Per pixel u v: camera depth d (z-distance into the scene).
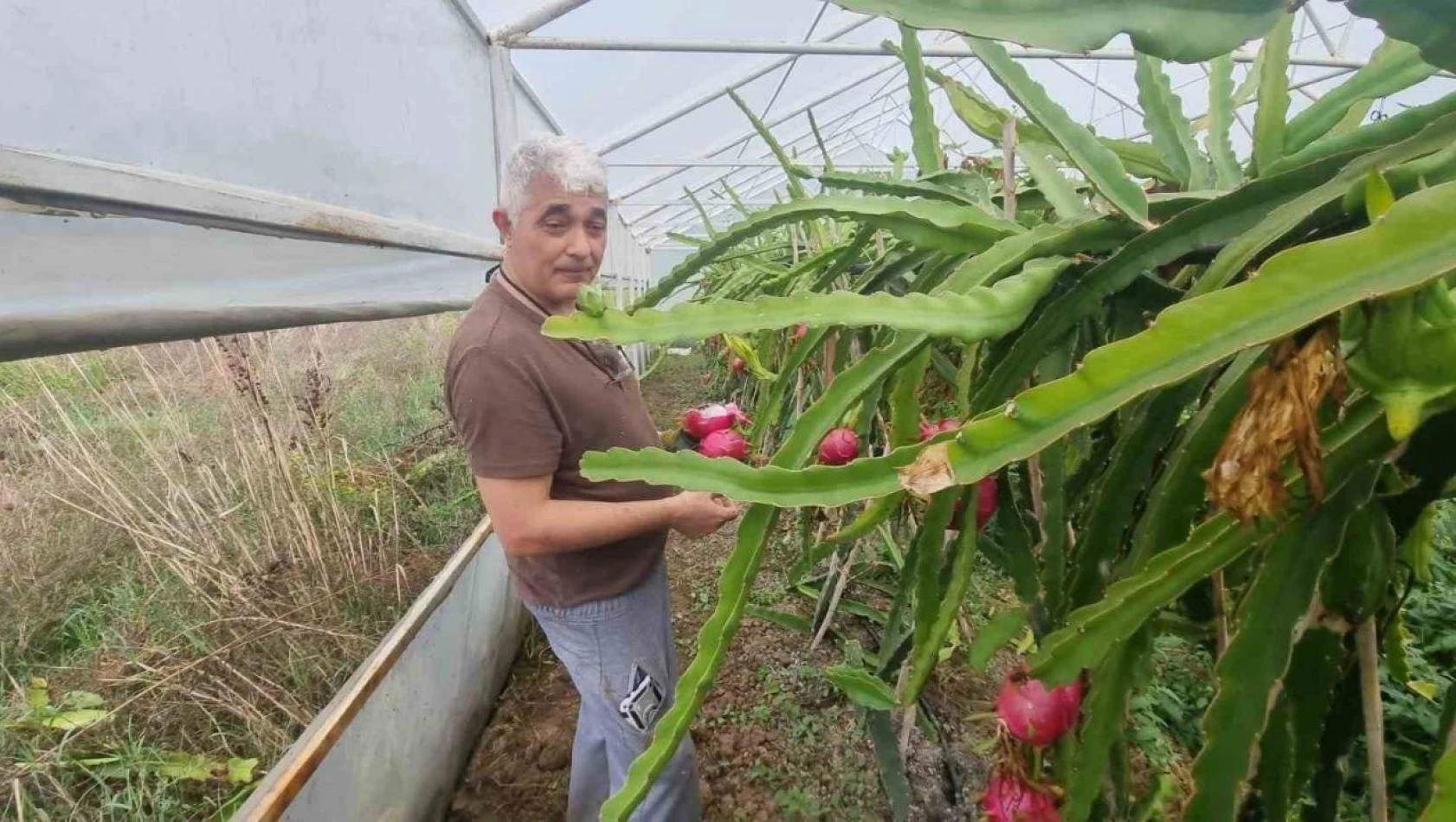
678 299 6.71
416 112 1.75
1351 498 0.38
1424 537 0.67
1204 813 0.41
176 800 1.35
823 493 0.43
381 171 1.53
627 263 6.84
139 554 1.90
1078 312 0.50
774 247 2.31
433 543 2.30
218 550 1.84
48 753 1.31
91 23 0.72
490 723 1.86
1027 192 0.79
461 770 1.66
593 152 1.04
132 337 0.70
